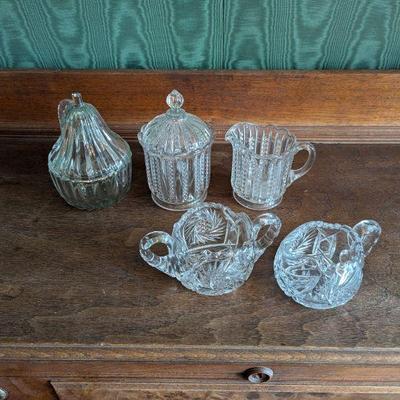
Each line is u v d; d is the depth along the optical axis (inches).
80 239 23.0
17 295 20.8
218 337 19.4
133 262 22.0
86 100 26.6
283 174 23.6
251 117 27.1
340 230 21.8
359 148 27.2
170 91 26.2
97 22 24.6
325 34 24.8
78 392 23.3
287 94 26.1
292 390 23.0
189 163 23.5
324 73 25.3
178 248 21.0
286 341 19.2
